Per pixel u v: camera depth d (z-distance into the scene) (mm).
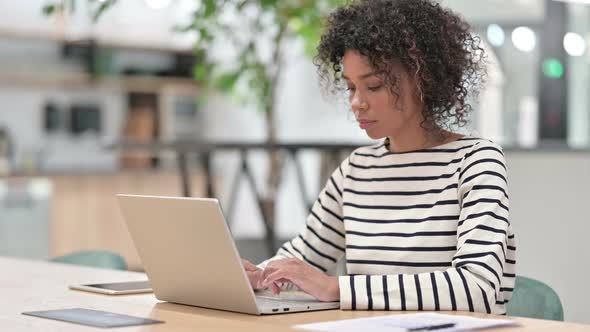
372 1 1882
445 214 1825
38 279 2254
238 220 7441
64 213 6395
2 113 6746
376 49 1818
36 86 6910
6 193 6117
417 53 1839
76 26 6691
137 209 1770
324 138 7016
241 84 6285
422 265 1823
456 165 1853
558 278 3697
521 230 3791
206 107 7457
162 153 7066
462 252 1705
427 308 1659
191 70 7344
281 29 4527
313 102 7047
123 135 7156
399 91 1854
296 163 4172
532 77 4895
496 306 1851
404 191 1905
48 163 6949
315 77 6992
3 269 2486
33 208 6227
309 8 4438
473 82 2021
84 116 7047
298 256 2129
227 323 1548
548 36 4918
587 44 4965
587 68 4977
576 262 3682
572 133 4938
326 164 4316
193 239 1665
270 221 4691
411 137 1931
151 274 1827
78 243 6473
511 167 3844
